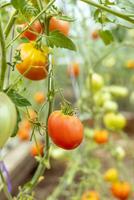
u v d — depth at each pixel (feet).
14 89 2.43
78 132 2.27
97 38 6.89
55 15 2.41
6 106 2.06
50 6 2.33
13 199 3.03
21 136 5.89
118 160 7.43
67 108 2.33
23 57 2.32
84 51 6.64
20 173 7.50
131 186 7.14
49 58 2.44
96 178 6.63
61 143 2.28
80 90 7.41
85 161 6.77
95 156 9.89
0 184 3.60
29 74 2.39
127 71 11.30
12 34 2.76
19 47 2.43
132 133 13.50
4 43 2.22
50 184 8.80
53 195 6.38
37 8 2.47
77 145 2.31
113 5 2.38
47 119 2.52
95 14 2.58
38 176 3.04
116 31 4.63
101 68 10.33
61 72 8.82
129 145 9.83
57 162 9.64
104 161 9.77
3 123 2.03
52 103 2.49
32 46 2.37
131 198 7.59
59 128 2.26
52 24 2.59
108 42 3.12
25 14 2.33
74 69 6.88
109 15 2.55
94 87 6.42
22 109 2.72
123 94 7.79
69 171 6.73
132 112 14.57
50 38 2.40
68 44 2.42
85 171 6.42
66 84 9.70
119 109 14.61
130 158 10.32
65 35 2.48
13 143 8.52
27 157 7.97
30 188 3.04
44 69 2.38
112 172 6.22
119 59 10.59
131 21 2.23
